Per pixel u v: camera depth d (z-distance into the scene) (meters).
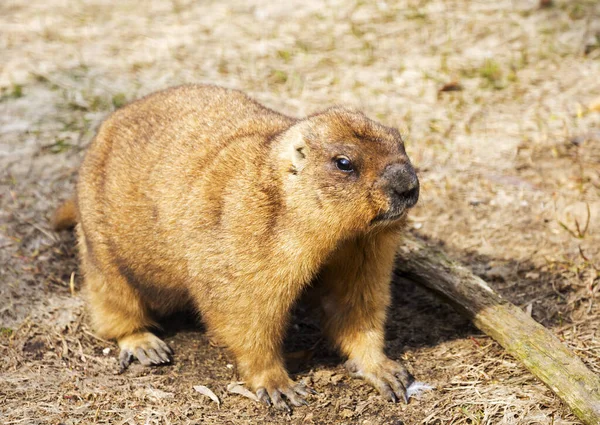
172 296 8.29
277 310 7.12
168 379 7.80
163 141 7.98
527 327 7.46
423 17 14.51
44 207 10.33
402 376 7.45
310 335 8.61
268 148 7.25
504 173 10.76
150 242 7.79
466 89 12.62
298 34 14.36
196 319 8.91
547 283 8.89
